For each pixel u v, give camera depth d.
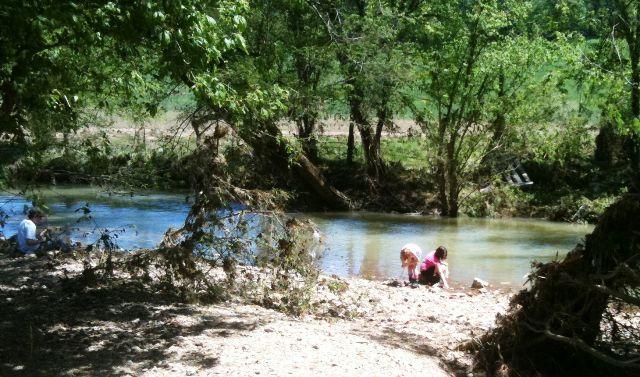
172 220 23.27
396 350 8.83
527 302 8.95
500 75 28.20
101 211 25.12
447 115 27.86
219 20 9.10
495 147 28.03
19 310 9.64
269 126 19.42
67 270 12.33
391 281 15.09
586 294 8.46
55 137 12.42
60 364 7.55
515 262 18.42
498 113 28.27
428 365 8.38
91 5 7.74
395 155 33.47
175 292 10.93
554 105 28.61
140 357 7.85
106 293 10.71
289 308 10.84
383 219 26.91
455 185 28.06
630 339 9.31
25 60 7.76
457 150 27.89
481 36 27.56
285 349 8.31
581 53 22.17
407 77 26.88
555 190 29.47
